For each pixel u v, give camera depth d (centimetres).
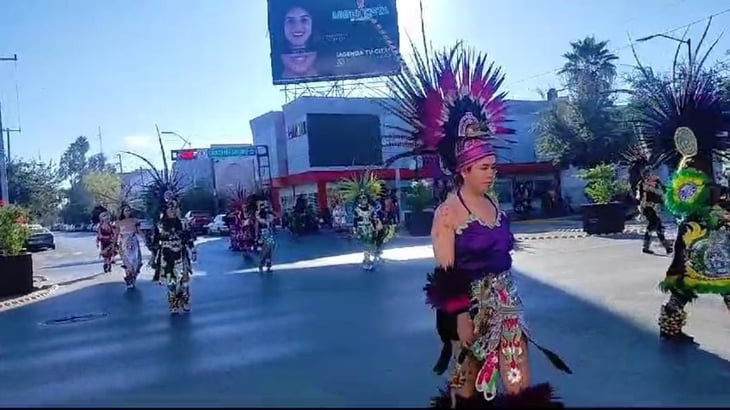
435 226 389
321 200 4056
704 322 758
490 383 382
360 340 783
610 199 2038
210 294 1302
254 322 958
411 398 543
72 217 8188
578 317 827
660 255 1404
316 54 3831
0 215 1577
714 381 548
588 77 3734
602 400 179
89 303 1331
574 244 1752
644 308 856
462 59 419
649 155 733
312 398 187
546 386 364
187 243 1121
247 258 2145
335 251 2227
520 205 4272
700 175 639
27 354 850
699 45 1098
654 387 534
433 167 424
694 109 641
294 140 4256
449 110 408
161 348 827
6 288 1522
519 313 395
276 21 3862
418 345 741
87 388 655
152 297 1358
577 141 3691
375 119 4075
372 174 2080
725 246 647
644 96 725
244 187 4875
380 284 1272
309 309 1033
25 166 5719
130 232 1565
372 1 3797
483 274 387
